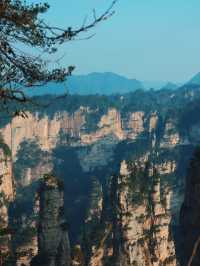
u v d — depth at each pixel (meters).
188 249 41.84
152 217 102.00
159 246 100.12
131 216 97.75
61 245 80.56
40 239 81.25
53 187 81.94
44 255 80.12
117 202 98.75
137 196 100.12
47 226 80.69
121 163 102.12
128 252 95.81
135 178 102.19
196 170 43.12
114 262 95.81
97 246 96.69
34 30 24.08
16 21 23.77
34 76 24.58
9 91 24.58
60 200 82.06
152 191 103.56
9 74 24.45
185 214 43.25
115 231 98.06
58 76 24.97
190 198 43.16
